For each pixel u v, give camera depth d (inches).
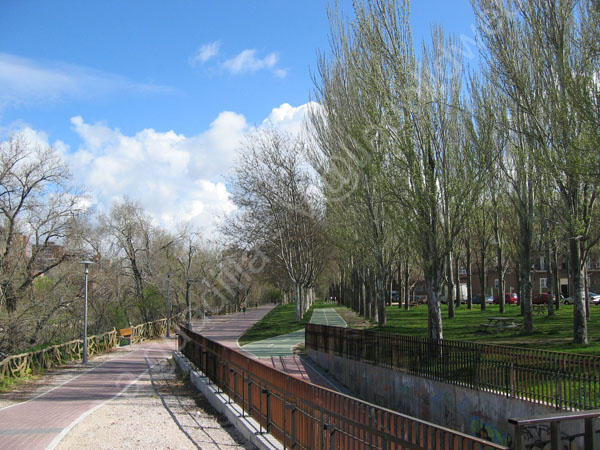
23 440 382.9
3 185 1162.0
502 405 404.5
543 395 369.1
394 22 732.7
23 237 1206.9
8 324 1079.6
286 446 343.3
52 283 1251.8
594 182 620.4
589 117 586.9
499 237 1536.7
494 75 778.2
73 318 1296.8
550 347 666.2
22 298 1173.1
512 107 827.4
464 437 184.1
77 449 355.9
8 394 683.4
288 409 343.3
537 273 2699.3
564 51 674.2
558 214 745.6
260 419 397.4
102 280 1529.3
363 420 248.4
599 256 1653.5
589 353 594.6
